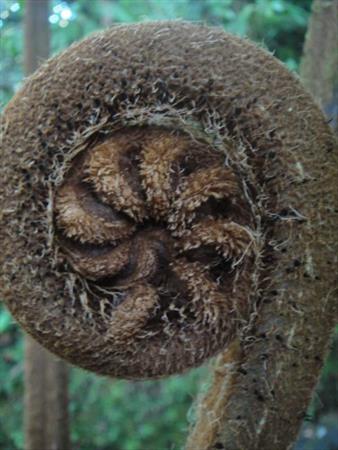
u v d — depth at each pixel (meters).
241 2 0.65
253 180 0.20
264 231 0.20
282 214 0.20
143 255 0.20
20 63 0.69
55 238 0.20
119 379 0.21
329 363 0.61
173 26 0.20
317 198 0.20
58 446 0.38
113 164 0.20
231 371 0.22
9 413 0.75
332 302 0.21
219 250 0.20
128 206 0.20
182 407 0.74
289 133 0.20
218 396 0.22
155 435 0.74
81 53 0.20
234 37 0.20
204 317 0.20
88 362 0.20
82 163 0.20
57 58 0.20
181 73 0.20
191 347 0.20
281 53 0.58
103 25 0.65
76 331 0.20
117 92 0.20
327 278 0.20
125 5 0.66
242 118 0.20
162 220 0.20
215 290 0.20
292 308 0.20
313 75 0.29
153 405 0.76
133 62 0.20
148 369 0.20
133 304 0.20
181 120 0.20
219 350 0.21
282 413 0.21
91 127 0.20
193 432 0.23
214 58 0.20
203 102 0.20
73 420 0.75
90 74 0.20
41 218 0.20
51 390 0.38
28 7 0.41
